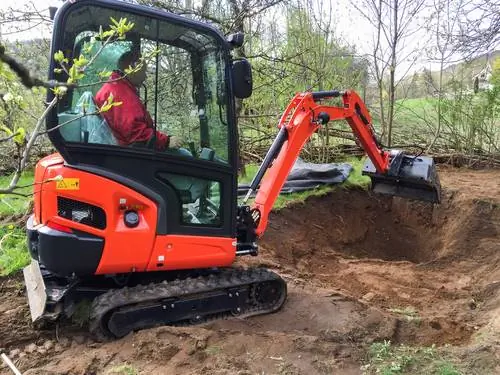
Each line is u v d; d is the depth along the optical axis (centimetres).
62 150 368
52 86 205
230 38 436
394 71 1066
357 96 597
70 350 391
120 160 387
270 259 616
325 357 378
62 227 374
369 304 511
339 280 597
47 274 437
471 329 464
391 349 393
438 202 635
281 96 1033
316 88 1022
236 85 421
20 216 681
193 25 407
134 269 401
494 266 630
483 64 954
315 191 823
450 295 558
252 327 439
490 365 360
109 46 384
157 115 407
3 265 538
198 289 421
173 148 411
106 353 375
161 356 368
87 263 381
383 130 1106
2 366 369
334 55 1080
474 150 1091
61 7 360
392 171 632
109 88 384
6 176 938
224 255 438
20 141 205
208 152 426
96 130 381
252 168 998
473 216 722
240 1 841
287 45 1027
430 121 1127
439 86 1096
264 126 1055
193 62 416
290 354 378
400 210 837
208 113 424
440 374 351
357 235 794
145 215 398
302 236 724
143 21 391
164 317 416
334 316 460
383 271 635
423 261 751
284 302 480
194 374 346
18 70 187
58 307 405
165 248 406
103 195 380
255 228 485
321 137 1066
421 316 487
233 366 359
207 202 428
